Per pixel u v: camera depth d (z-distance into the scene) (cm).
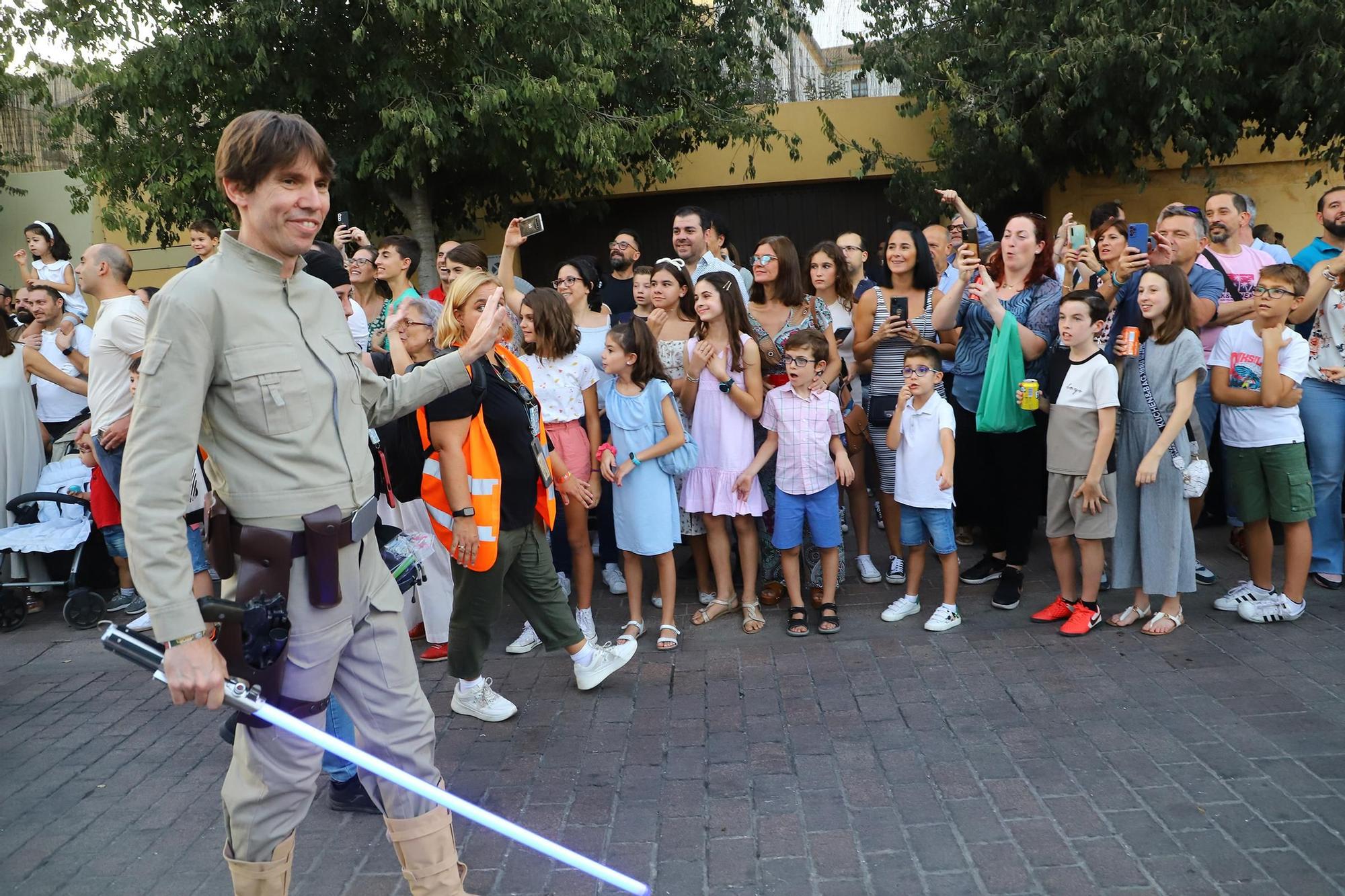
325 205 247
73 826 356
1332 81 847
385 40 820
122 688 492
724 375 521
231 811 250
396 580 290
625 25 928
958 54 994
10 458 636
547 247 1227
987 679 443
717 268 636
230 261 240
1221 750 366
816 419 510
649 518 496
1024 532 538
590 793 361
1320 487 536
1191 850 306
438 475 389
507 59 833
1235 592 512
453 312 386
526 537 418
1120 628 496
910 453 512
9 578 608
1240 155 1107
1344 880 288
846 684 446
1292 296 476
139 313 538
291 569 243
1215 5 863
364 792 351
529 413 412
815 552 568
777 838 325
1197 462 477
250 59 826
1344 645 458
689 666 478
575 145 850
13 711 466
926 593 570
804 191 1208
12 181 1169
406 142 839
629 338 491
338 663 262
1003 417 520
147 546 223
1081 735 385
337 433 252
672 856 318
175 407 226
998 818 330
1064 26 884
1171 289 473
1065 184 1114
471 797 360
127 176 892
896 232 602
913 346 550
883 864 308
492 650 514
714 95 1041
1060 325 490
